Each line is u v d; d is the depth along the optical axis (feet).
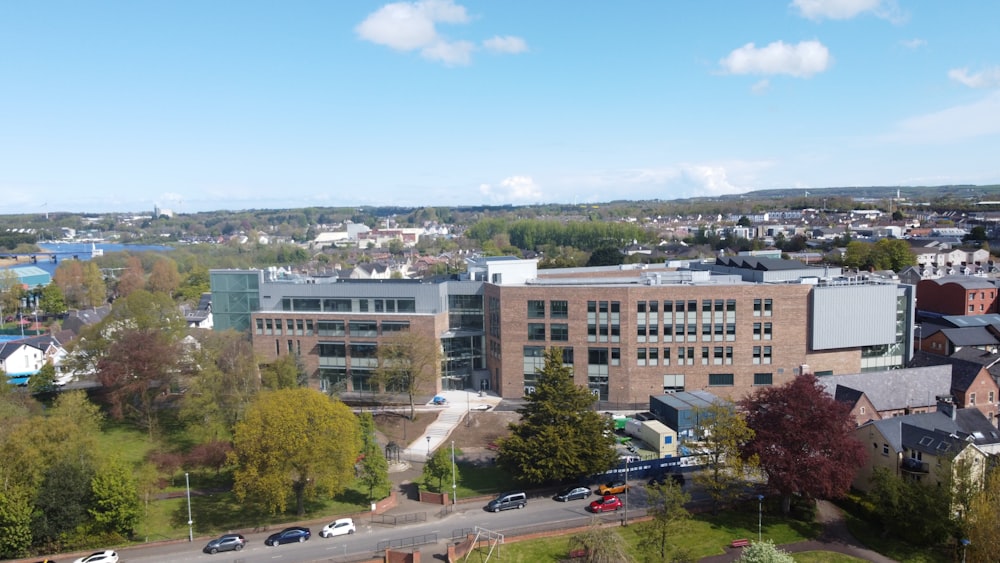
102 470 247.70
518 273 438.81
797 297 374.43
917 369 340.39
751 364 376.27
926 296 546.67
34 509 237.86
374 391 404.36
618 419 341.62
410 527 253.03
